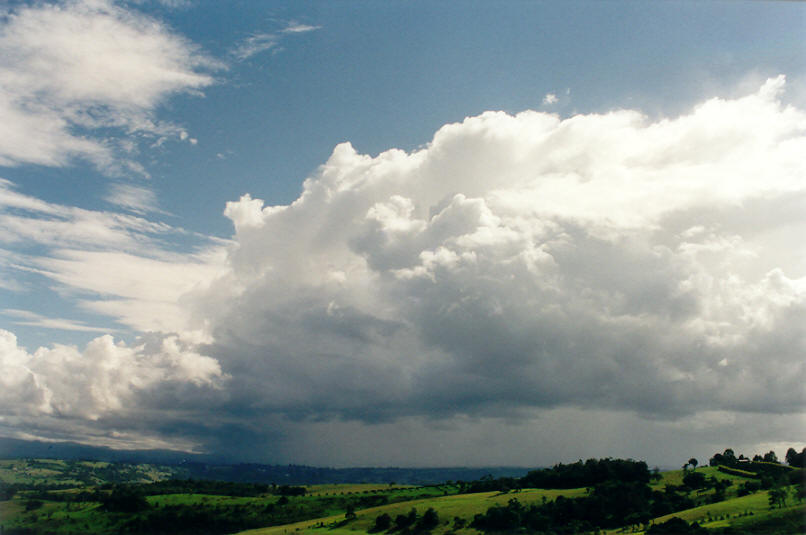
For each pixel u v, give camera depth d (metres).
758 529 180.25
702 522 197.00
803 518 181.50
